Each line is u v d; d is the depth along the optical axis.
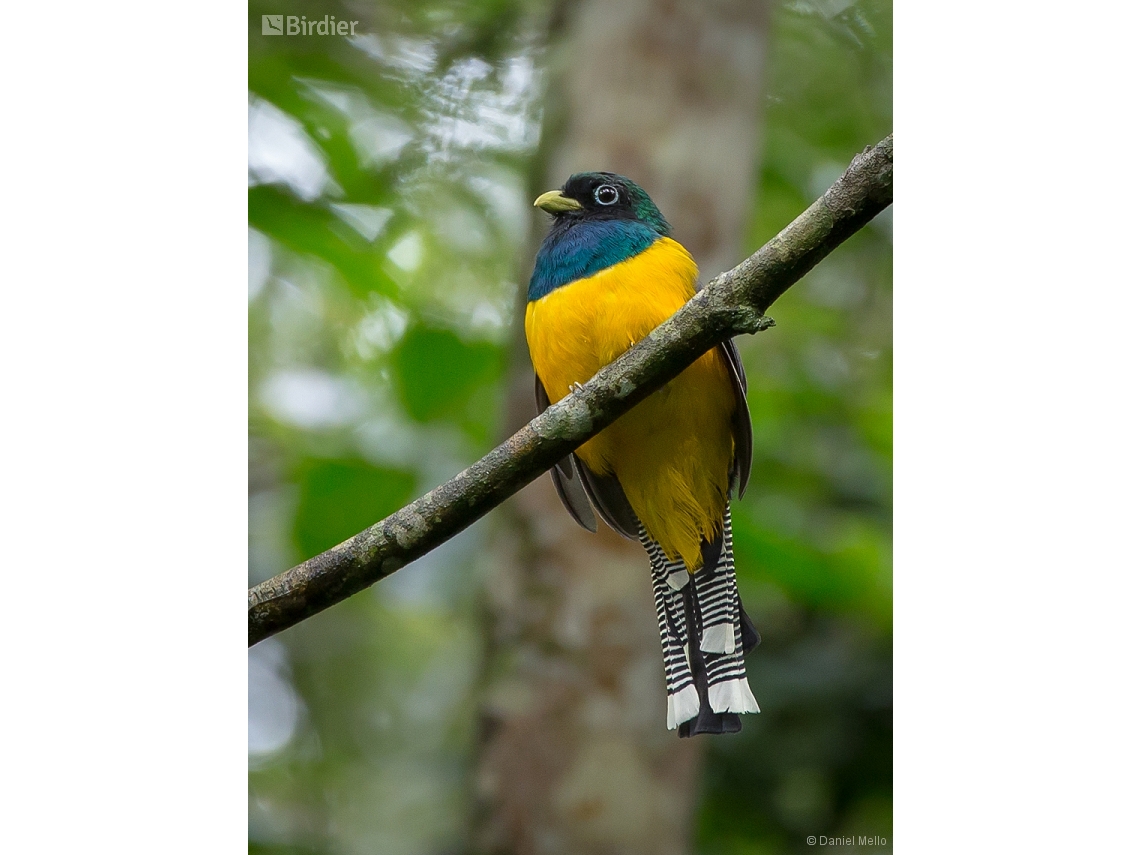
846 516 10.93
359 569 6.48
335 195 10.88
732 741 10.63
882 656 10.71
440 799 11.17
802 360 11.65
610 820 9.29
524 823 9.34
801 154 11.84
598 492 9.11
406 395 10.86
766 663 10.86
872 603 10.36
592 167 9.89
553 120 10.17
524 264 10.18
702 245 9.84
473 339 10.94
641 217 8.82
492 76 11.09
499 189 11.19
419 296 11.05
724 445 8.49
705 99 9.97
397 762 11.60
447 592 11.92
